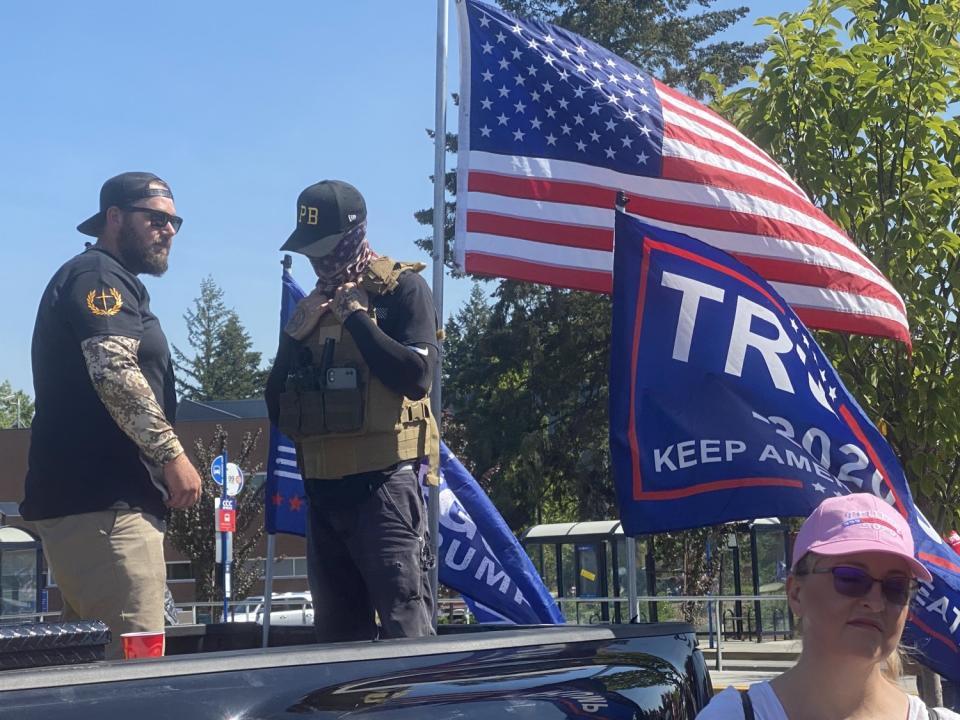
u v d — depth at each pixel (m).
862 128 8.80
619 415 4.83
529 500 35.00
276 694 1.96
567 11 35.59
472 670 2.21
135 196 3.63
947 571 5.11
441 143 6.81
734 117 9.12
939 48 8.40
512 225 6.16
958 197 8.33
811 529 2.38
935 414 8.41
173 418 3.66
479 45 6.27
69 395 3.35
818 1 8.86
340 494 3.46
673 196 6.27
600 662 2.39
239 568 28.03
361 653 2.15
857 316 6.44
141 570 3.33
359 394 3.43
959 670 5.12
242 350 88.69
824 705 2.33
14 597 21.67
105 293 3.34
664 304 4.91
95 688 1.79
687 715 2.48
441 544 6.81
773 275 6.33
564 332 34.47
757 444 4.87
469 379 36.47
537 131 6.26
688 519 4.79
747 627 24.69
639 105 6.27
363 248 3.60
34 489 3.37
